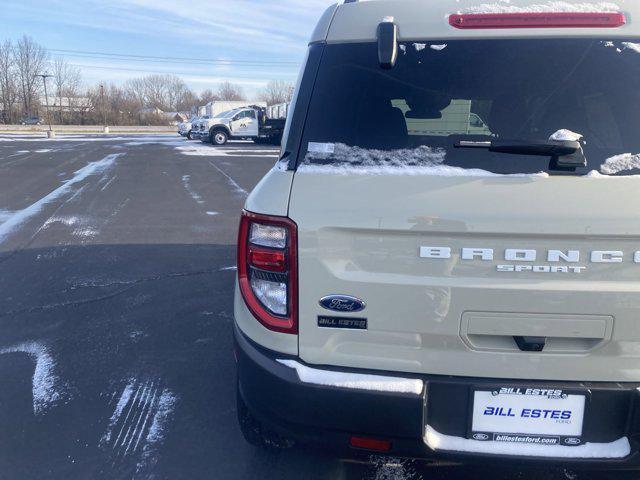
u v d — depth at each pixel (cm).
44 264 606
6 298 498
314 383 196
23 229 782
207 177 1400
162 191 1156
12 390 339
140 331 427
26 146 2541
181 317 455
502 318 186
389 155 200
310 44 224
